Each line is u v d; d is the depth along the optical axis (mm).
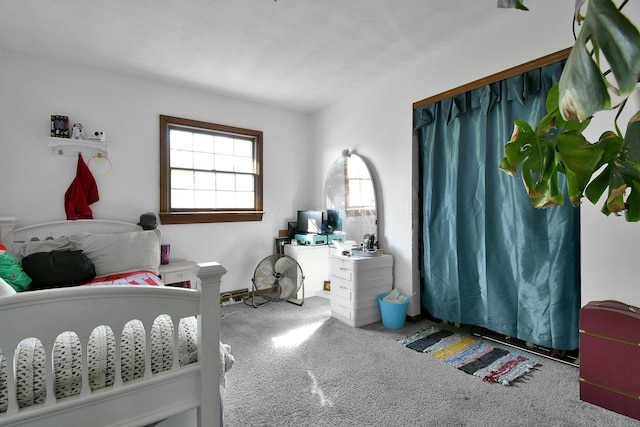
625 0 602
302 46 2518
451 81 2529
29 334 868
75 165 2771
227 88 3365
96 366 996
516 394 1725
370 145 3307
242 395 1726
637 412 1473
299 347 2334
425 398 1697
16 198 2541
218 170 3604
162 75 3027
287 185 4074
